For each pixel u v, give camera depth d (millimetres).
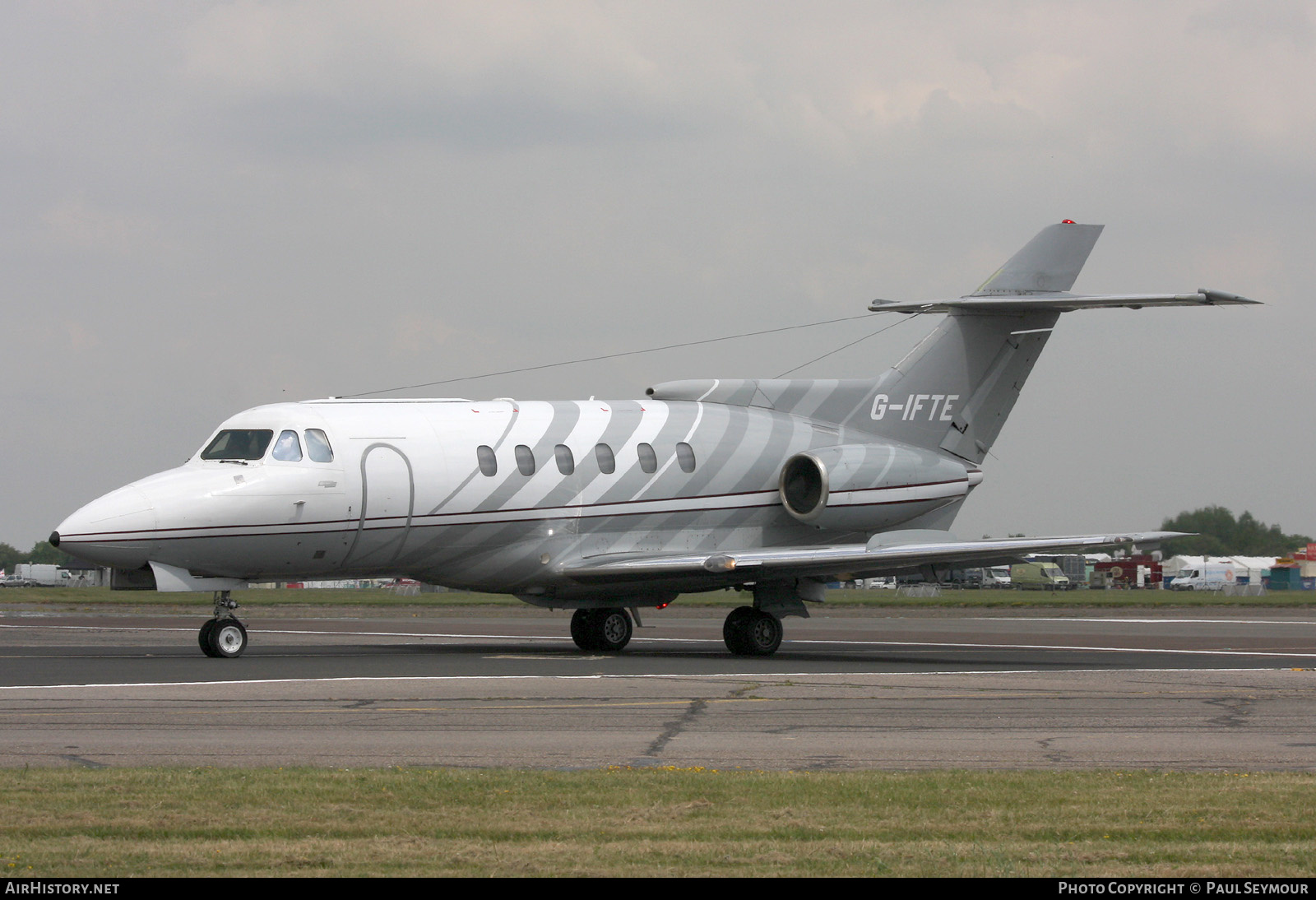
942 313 109188
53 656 85438
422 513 90125
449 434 92188
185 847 30781
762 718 54250
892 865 29172
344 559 88688
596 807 35125
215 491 83375
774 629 95562
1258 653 97875
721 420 103750
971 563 92938
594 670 75812
